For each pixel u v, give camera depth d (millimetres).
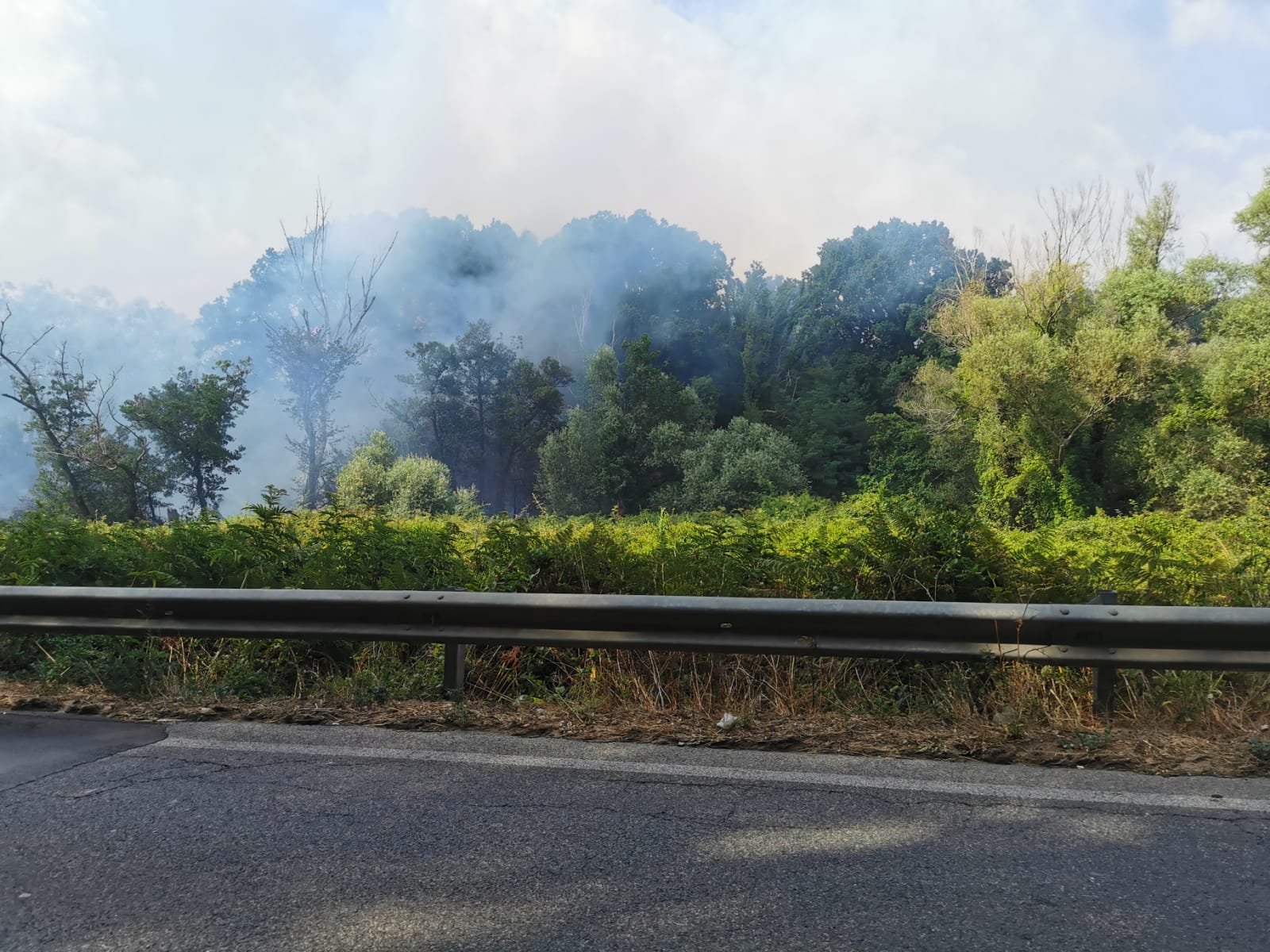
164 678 5238
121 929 2479
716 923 2459
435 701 4977
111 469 49281
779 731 4309
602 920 2484
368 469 35562
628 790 3541
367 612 4965
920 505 6484
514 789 3561
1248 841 3010
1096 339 38281
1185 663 4152
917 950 2316
